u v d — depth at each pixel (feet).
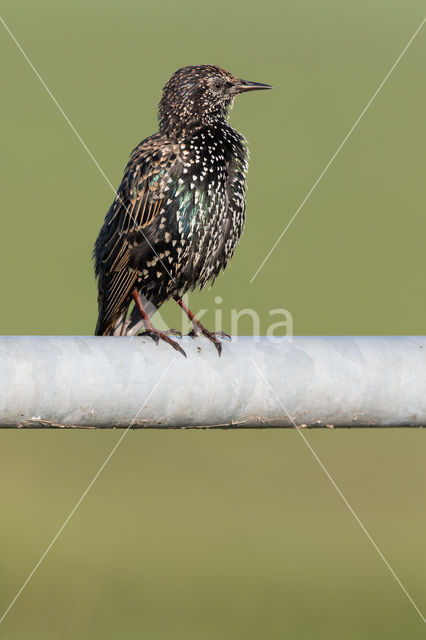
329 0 170.91
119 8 162.50
